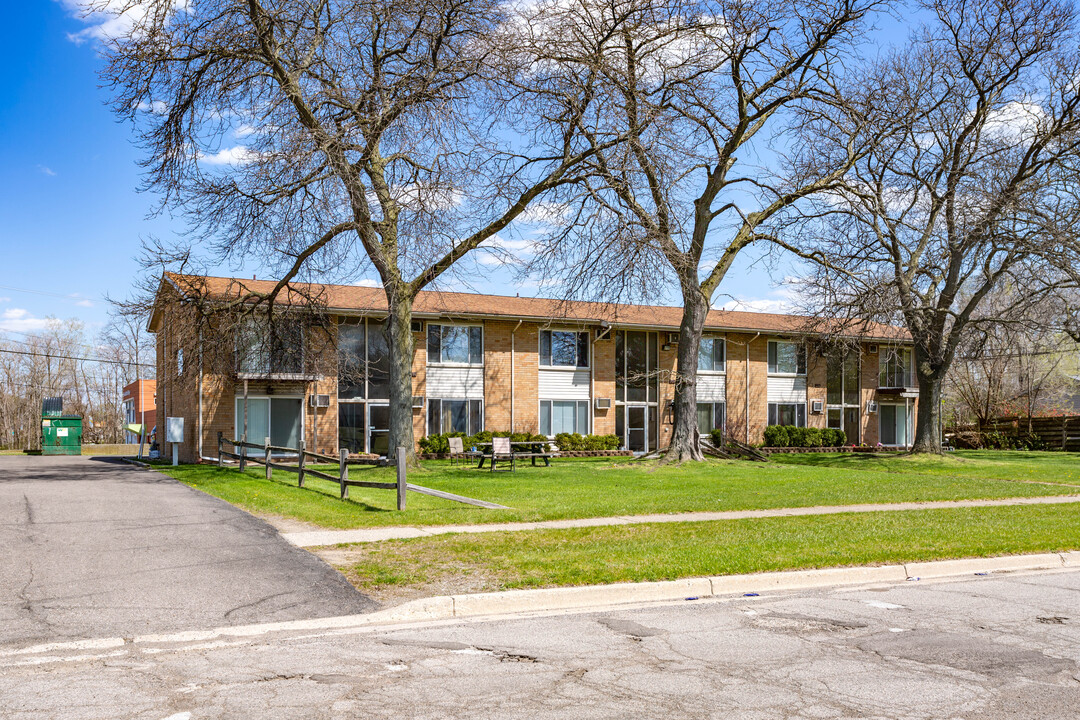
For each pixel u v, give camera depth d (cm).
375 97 1995
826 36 2411
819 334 3347
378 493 1758
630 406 3731
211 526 1216
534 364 3494
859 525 1335
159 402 3484
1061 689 556
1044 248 2658
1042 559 1104
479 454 2547
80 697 524
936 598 868
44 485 1867
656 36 2305
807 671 594
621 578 898
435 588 852
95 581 855
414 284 2431
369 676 574
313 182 1928
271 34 2000
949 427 4978
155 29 1903
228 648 650
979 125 3036
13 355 6900
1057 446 4331
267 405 2961
